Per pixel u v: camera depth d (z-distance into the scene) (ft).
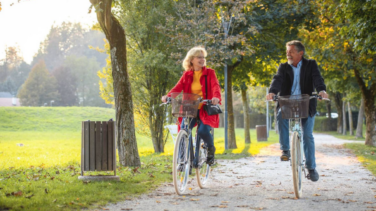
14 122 133.69
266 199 18.65
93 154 23.52
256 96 165.17
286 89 20.22
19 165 34.37
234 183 23.94
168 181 23.99
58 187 20.29
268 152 51.42
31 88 328.29
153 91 53.93
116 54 31.94
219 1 48.78
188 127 20.31
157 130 55.47
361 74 66.59
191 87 20.70
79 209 15.80
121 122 31.89
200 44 46.96
